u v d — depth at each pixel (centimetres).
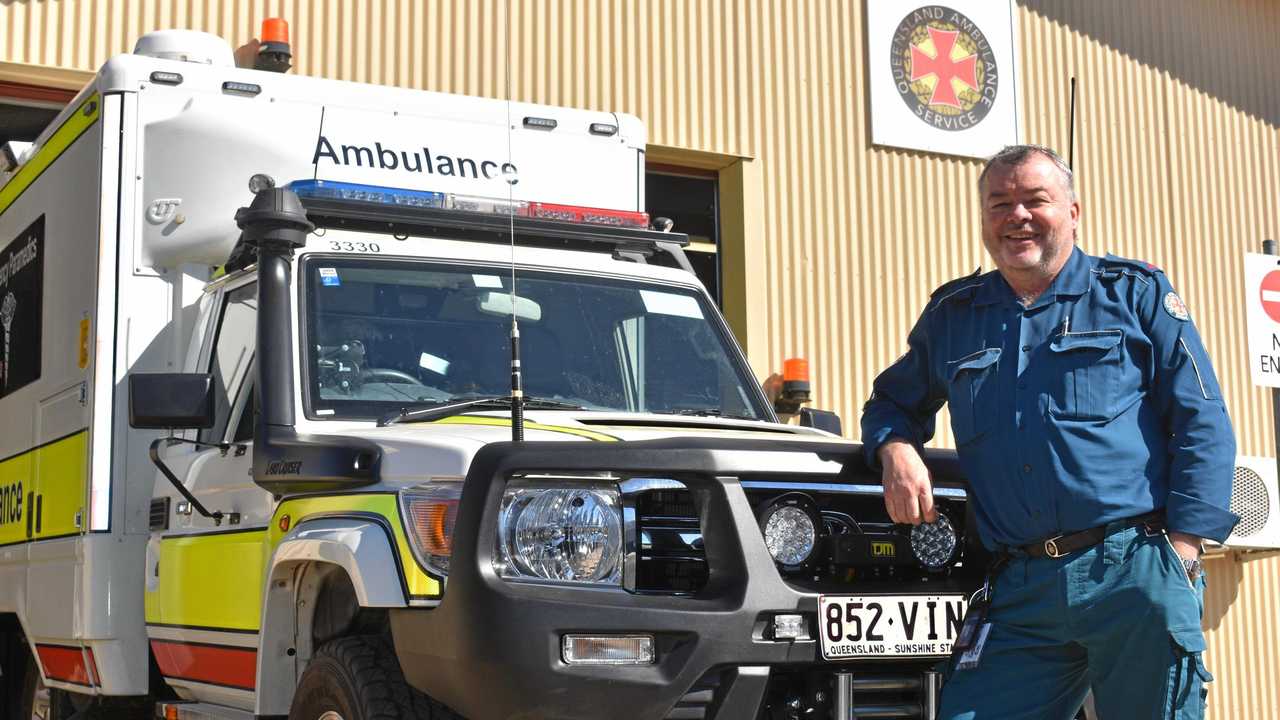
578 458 369
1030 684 359
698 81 1107
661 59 1096
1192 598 342
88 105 620
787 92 1138
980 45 1212
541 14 1059
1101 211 1254
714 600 367
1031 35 1244
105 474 580
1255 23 1359
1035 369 359
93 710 620
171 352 594
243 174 605
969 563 416
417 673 379
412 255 520
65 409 626
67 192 645
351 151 622
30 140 978
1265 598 1242
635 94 1084
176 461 562
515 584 361
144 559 584
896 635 385
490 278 526
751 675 365
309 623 450
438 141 640
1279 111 1355
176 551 544
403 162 632
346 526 411
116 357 586
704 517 377
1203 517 339
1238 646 1223
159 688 587
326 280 497
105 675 574
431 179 634
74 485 604
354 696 397
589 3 1075
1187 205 1296
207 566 514
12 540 703
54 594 620
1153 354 354
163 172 600
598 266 554
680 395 532
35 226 698
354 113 627
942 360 384
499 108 654
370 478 416
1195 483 341
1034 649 359
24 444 691
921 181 1184
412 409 476
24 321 707
